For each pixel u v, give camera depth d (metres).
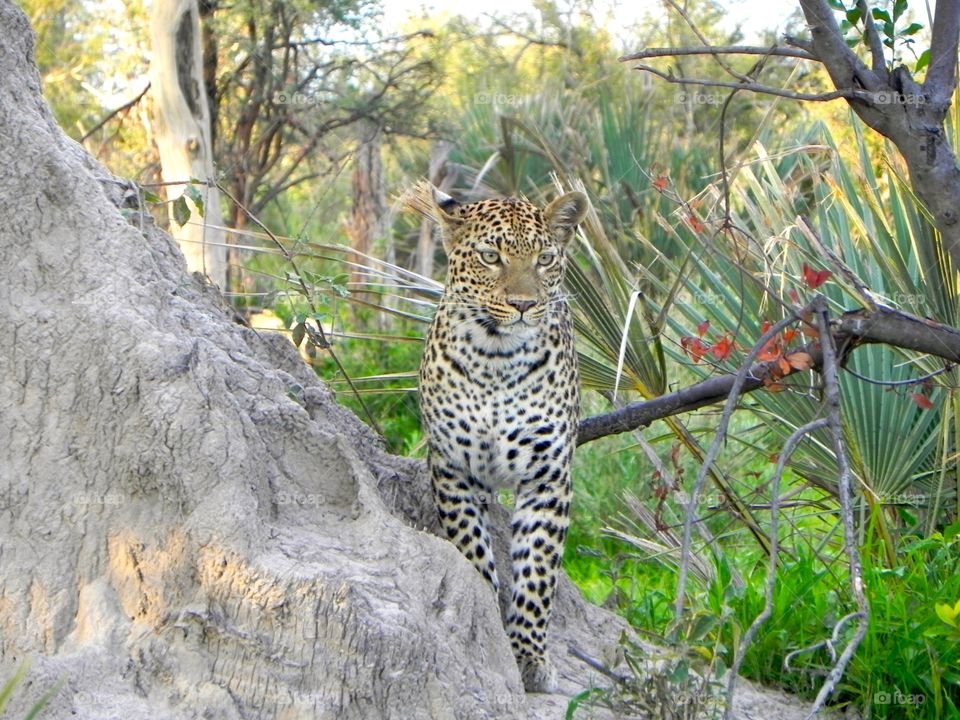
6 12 4.46
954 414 6.45
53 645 3.85
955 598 5.49
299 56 15.64
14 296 4.14
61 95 16.20
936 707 5.11
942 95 5.28
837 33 5.12
